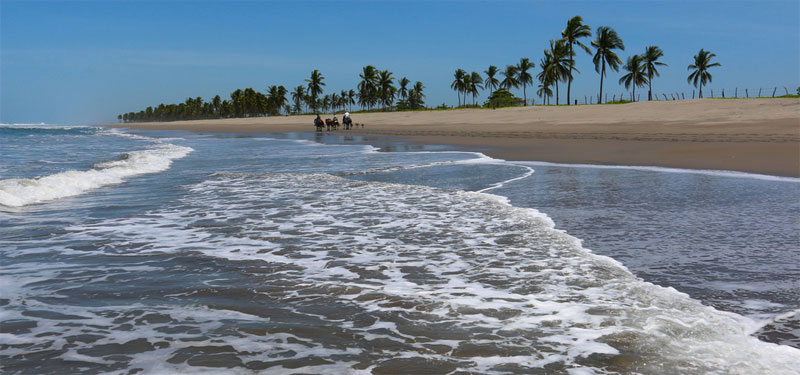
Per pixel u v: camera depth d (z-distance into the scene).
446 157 17.33
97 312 3.63
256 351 2.98
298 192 9.67
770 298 3.70
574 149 18.95
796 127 22.91
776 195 8.23
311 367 2.78
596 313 3.48
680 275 4.29
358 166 14.77
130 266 4.82
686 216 6.75
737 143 17.67
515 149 20.05
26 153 20.83
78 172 11.28
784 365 2.70
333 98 161.88
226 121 105.50
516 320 3.39
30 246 5.61
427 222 6.77
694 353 2.86
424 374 2.68
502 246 5.43
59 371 2.75
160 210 7.84
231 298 3.91
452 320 3.41
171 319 3.49
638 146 18.89
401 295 3.93
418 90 138.62
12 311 3.65
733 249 5.06
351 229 6.41
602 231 6.02
